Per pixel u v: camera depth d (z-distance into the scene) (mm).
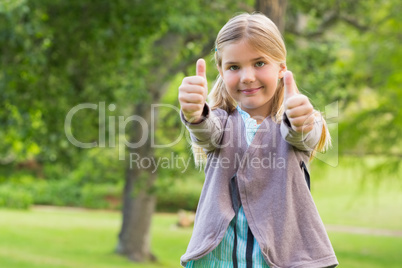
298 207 1980
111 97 9531
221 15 10320
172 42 11844
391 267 15094
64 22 8891
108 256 14852
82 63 9531
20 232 18938
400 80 13656
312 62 11906
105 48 9281
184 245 17703
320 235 1956
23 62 8516
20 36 7699
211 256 2037
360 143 14289
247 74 2002
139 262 14461
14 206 25109
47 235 18641
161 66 11883
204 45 11133
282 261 1930
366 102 14922
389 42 14133
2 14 7547
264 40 1991
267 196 1993
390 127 14094
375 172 14375
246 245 1991
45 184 26828
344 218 22703
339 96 12227
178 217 23641
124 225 14695
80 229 20281
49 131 9273
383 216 23141
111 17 9000
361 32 13664
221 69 2143
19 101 8758
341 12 12938
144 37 9617
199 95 1892
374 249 17578
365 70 14352
